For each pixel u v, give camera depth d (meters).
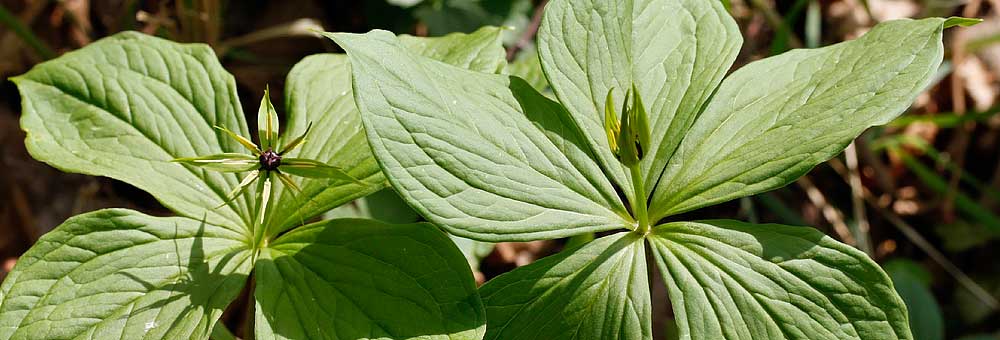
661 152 0.48
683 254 0.46
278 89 0.78
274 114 0.45
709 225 0.47
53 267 0.46
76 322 0.46
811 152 0.45
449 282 0.46
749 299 0.45
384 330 0.45
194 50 0.52
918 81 0.45
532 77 0.58
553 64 0.48
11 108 0.75
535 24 0.75
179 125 0.51
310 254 0.47
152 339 0.46
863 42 0.48
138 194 0.71
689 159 0.48
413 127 0.44
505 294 0.47
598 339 0.46
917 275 0.76
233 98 0.51
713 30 0.50
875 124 0.45
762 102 0.48
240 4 0.81
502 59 0.52
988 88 0.90
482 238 0.44
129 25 0.74
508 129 0.46
